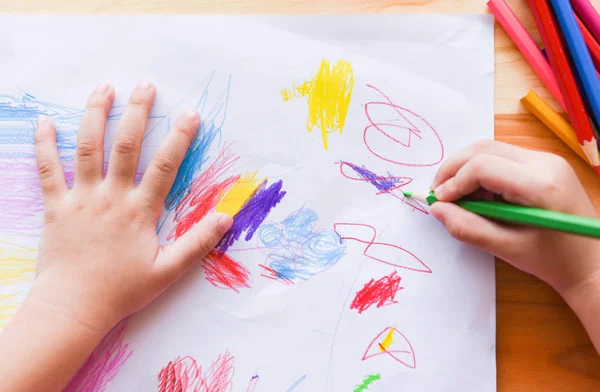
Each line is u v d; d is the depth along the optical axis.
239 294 0.45
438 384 0.44
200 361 0.45
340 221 0.46
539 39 0.46
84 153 0.45
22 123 0.47
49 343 0.42
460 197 0.43
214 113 0.47
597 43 0.43
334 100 0.46
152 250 0.44
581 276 0.42
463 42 0.46
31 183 0.47
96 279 0.43
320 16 0.47
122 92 0.47
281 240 0.46
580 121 0.42
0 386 0.40
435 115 0.46
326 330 0.45
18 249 0.46
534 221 0.39
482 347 0.44
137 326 0.45
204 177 0.46
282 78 0.47
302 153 0.46
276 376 0.44
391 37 0.46
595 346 0.42
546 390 0.44
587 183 0.45
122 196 0.45
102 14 0.47
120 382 0.45
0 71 0.48
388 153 0.46
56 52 0.48
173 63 0.47
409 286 0.45
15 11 0.48
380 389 0.44
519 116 0.46
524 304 0.45
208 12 0.47
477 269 0.45
